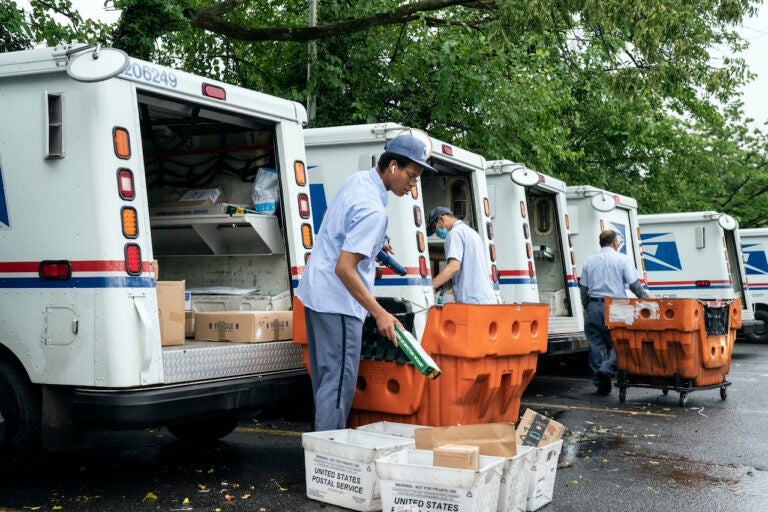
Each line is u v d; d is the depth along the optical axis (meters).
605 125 19.55
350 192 4.75
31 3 10.88
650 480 5.21
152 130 6.43
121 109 4.61
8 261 4.75
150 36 11.47
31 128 4.70
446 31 13.30
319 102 13.69
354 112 13.48
